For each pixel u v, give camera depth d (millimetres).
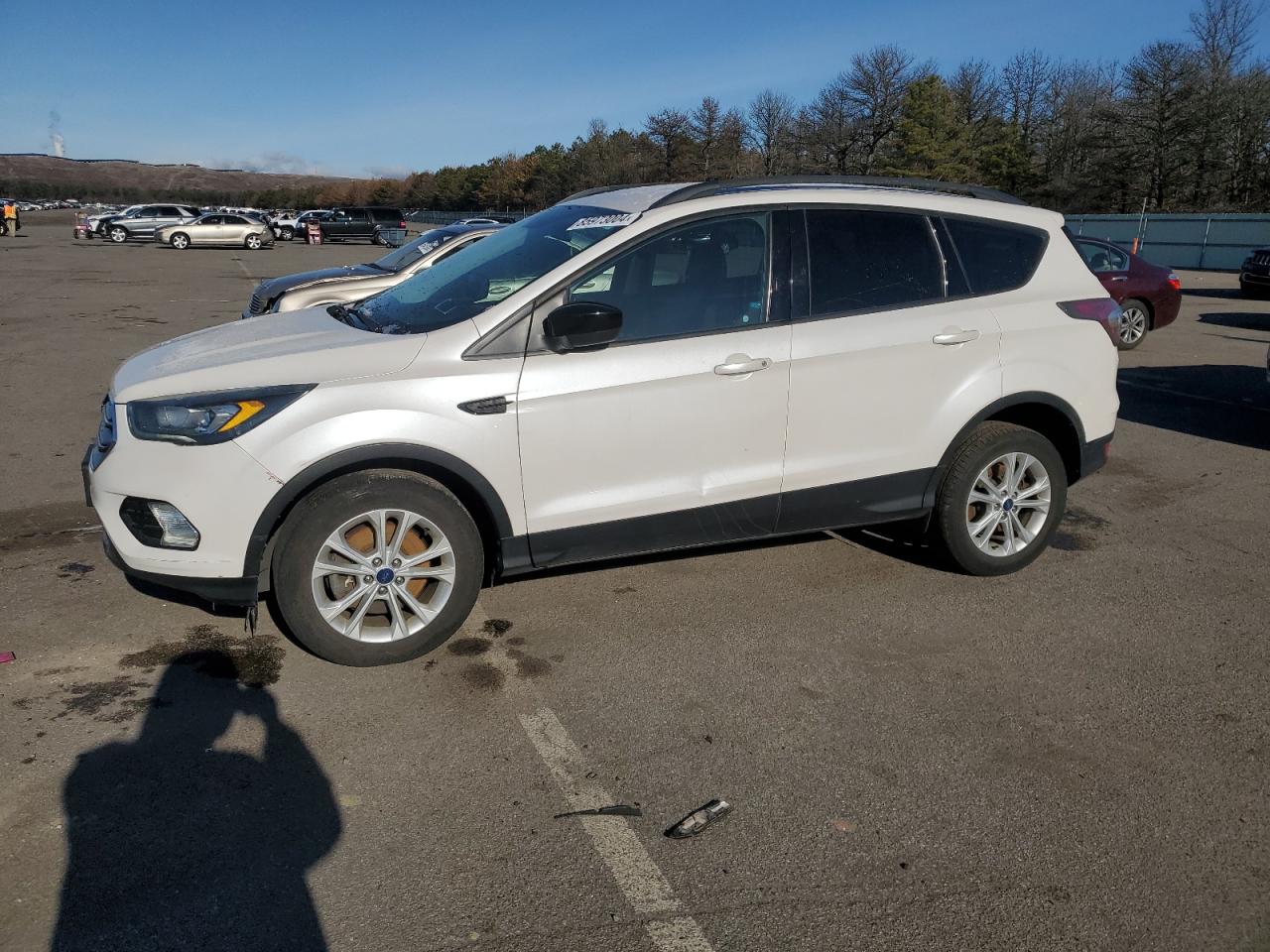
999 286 4641
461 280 4371
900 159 56156
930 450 4500
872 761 3271
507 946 2418
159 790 3002
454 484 3869
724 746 3344
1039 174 55938
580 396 3846
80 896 2537
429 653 3961
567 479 3908
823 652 4059
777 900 2602
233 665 3820
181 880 2617
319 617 3689
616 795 3053
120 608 4316
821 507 4379
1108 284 12578
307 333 4129
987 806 3033
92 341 12445
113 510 3607
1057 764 3277
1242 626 4391
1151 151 49938
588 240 4082
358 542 3740
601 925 2498
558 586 4688
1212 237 31422
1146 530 5715
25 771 3078
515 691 3686
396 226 50094
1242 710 3652
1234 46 48625
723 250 4125
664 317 4023
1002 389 4566
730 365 4039
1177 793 3123
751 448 4164
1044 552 5305
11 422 7852
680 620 4340
